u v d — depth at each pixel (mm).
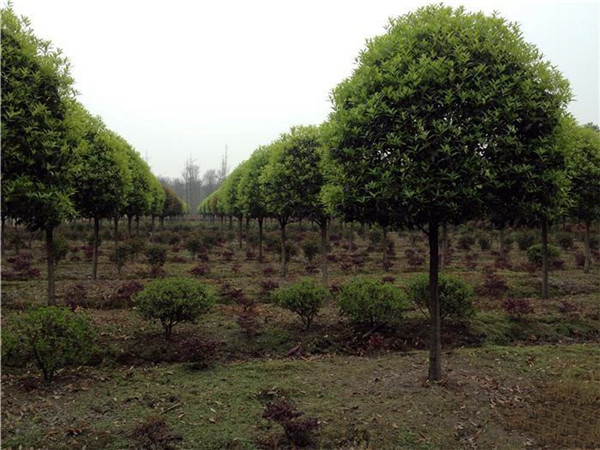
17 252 16547
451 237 25797
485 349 6973
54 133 4863
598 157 10289
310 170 9242
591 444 4203
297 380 5582
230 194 19922
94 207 9758
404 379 5613
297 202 9367
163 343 6688
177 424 4375
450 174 4105
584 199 10711
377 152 4477
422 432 4309
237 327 7543
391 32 4965
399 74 4461
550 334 8078
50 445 3914
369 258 17969
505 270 14508
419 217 4750
